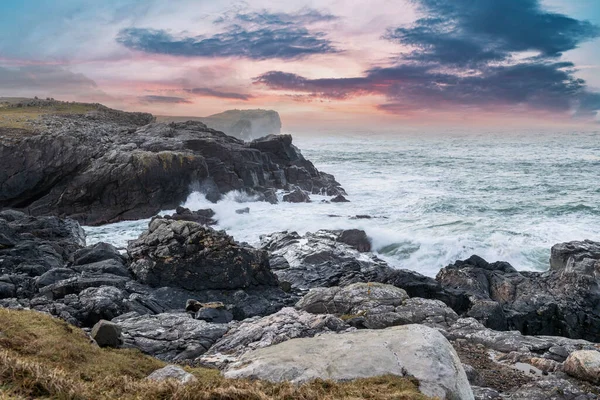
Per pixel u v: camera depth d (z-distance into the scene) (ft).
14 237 104.37
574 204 175.63
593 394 38.29
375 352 32.30
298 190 200.54
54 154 173.06
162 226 94.07
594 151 396.37
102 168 169.78
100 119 283.18
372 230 133.90
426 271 117.50
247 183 202.69
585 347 50.34
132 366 37.37
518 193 202.59
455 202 184.55
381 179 256.73
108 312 67.92
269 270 91.35
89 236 145.59
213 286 85.81
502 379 42.22
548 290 89.71
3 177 167.53
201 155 191.52
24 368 27.43
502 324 79.05
